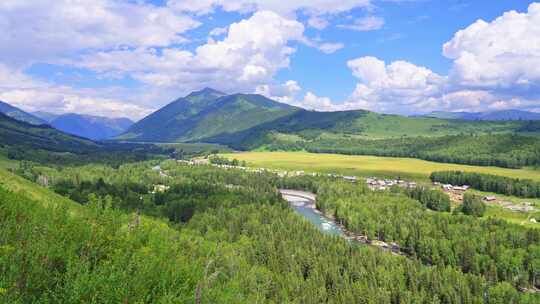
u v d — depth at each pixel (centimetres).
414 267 11406
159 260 3098
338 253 12581
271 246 12294
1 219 3072
